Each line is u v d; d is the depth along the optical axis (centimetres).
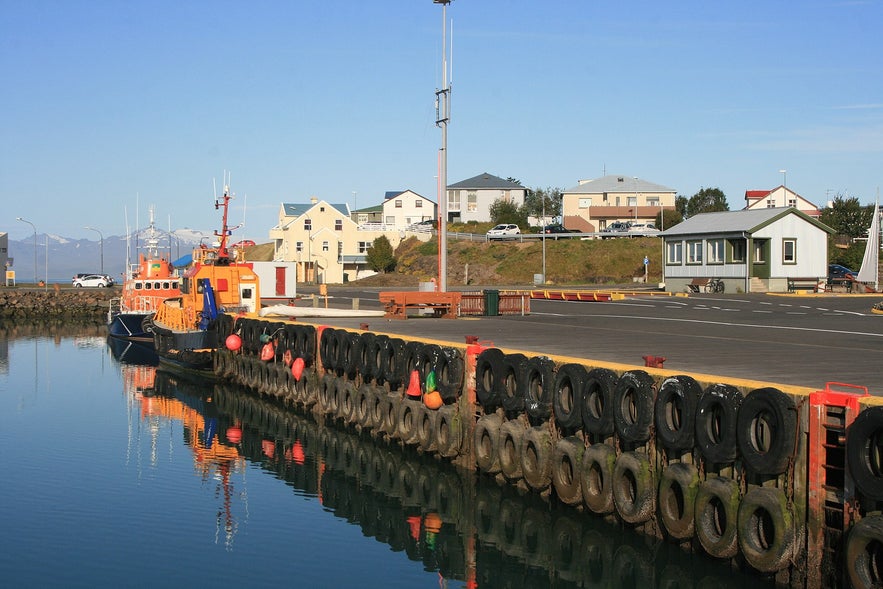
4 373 3712
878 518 971
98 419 2655
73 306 7388
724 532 1180
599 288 6153
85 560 1422
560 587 1327
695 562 1270
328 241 9531
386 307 3359
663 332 2544
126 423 2591
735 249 5038
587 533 1484
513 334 2472
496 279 7894
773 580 1155
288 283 4859
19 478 1938
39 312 7256
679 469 1265
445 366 1891
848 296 4412
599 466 1429
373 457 2161
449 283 7988
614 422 1408
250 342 3116
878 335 2398
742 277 4944
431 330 2628
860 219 8612
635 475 1348
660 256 7794
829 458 1069
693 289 5112
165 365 3806
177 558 1441
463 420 1872
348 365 2352
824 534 1062
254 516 1672
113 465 2064
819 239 4994
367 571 1391
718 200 10238
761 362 1728
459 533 1570
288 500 1780
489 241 8825
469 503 1759
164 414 2742
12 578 1346
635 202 10581
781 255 4938
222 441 2341
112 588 1305
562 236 8481
